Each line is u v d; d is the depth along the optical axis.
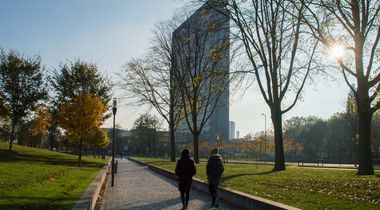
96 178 21.50
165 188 22.62
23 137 83.81
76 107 43.44
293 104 33.22
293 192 15.47
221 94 51.91
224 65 33.78
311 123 119.31
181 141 140.88
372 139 79.19
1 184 15.38
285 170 31.73
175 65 53.66
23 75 45.62
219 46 32.28
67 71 50.62
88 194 13.77
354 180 19.06
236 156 119.62
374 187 15.59
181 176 14.72
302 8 26.67
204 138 124.50
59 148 120.75
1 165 25.05
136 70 58.31
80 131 43.38
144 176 33.66
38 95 46.28
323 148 109.19
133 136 159.38
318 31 26.56
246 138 110.38
